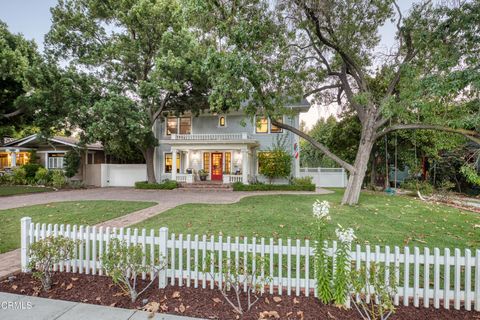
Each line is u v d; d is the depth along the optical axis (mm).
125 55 15672
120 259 2900
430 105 7023
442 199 11164
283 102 9492
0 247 4672
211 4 7016
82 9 16109
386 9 9008
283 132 17438
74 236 3594
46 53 15789
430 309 2779
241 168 18109
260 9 7352
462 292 2828
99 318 2547
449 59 6668
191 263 3920
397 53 9586
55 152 20203
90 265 3557
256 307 2771
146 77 17328
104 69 16703
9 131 18859
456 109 7449
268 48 7582
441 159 14000
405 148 15602
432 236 5406
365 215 7602
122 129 14242
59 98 14516
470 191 14078
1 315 2570
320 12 8102
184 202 10398
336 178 19141
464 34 6996
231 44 7395
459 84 5926
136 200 10992
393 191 14172
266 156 16562
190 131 18938
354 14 9039
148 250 4453
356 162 9883
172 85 14602
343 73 10547
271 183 16984
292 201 10602
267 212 7980
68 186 16734
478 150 7645
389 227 6148
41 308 2717
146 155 17578
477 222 6777
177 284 3318
